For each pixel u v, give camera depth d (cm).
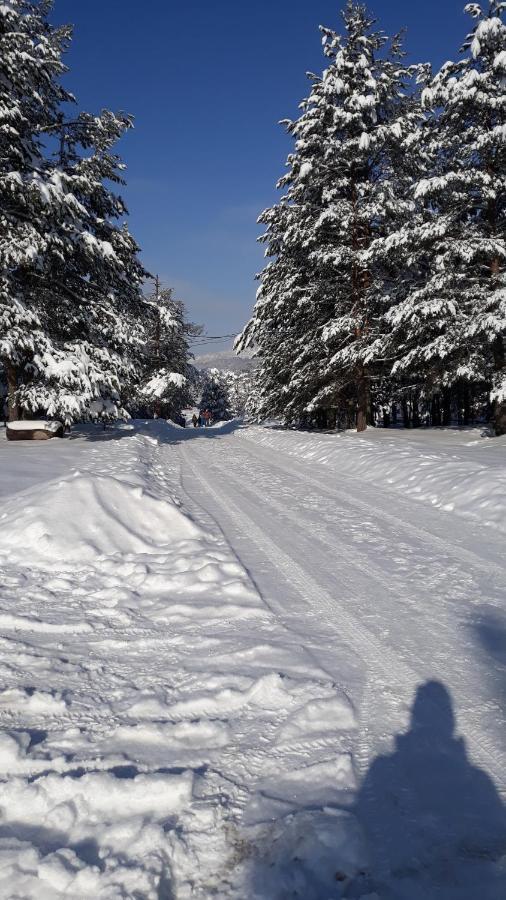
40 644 373
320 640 376
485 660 344
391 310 1723
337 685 314
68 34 1889
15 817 219
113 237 1961
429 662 342
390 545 605
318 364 2088
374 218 1891
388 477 1028
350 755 252
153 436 2141
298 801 225
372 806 222
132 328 1992
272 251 2359
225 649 363
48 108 1817
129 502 683
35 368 1658
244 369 8506
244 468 1268
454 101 1545
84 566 539
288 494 925
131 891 184
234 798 227
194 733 270
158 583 491
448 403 2997
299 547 605
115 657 355
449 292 1662
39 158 1731
